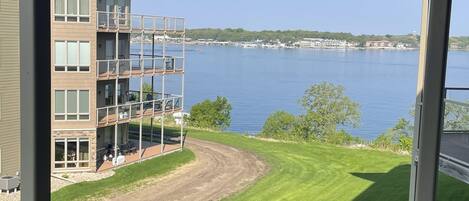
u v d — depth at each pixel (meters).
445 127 8.49
